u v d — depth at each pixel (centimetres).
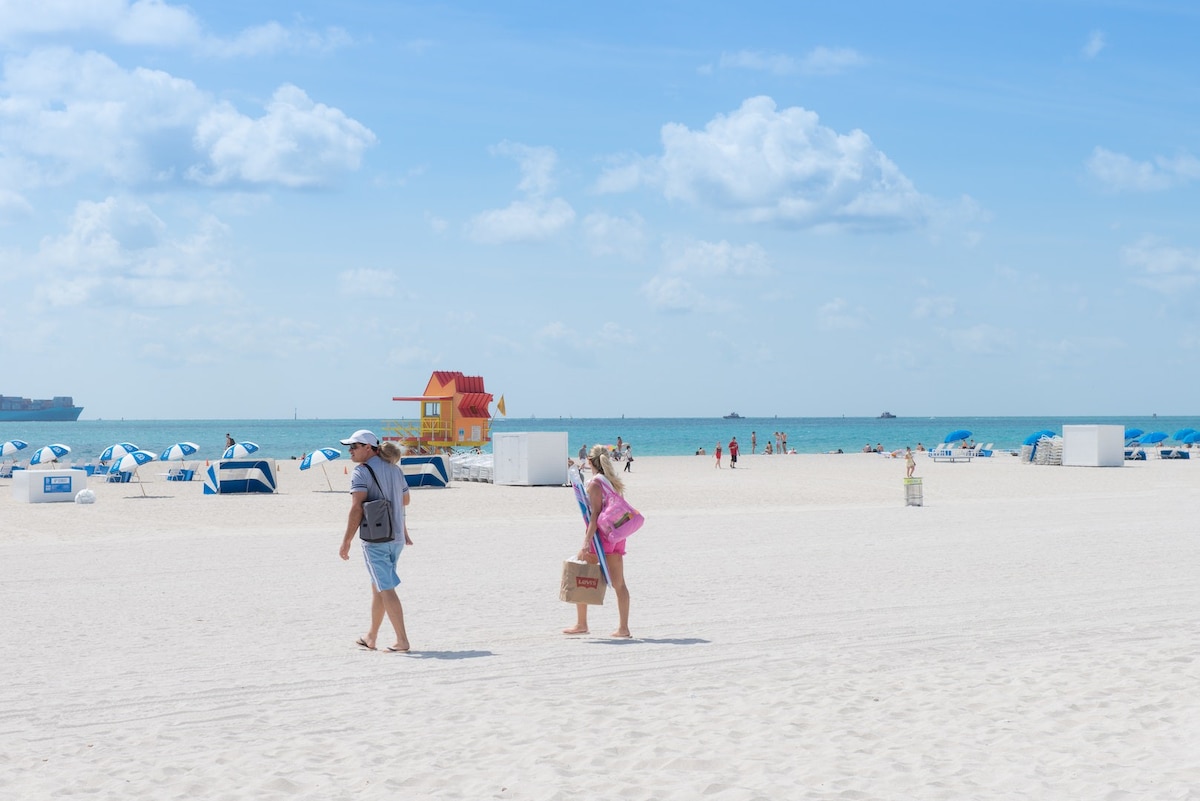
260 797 470
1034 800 441
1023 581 1205
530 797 463
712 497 2986
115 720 615
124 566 1476
